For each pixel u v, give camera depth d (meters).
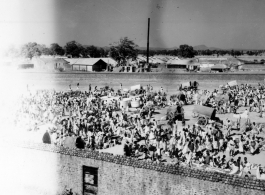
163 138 29.94
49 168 26.75
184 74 35.66
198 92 35.19
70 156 25.47
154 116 34.59
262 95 33.09
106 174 23.75
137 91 37.09
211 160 25.92
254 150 27.39
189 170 21.02
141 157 27.61
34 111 39.22
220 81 34.97
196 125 31.61
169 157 27.55
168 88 36.16
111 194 23.61
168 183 21.48
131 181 22.77
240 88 33.97
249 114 32.19
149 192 22.17
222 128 30.58
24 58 40.19
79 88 40.53
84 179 24.95
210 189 20.12
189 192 20.80
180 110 32.91
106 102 38.00
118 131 32.88
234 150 27.45
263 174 23.70
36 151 27.56
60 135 33.47
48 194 26.72
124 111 36.44
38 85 40.38
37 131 35.69
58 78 40.66
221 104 33.91
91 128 33.84
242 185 19.16
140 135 31.80
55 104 39.25
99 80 39.81
